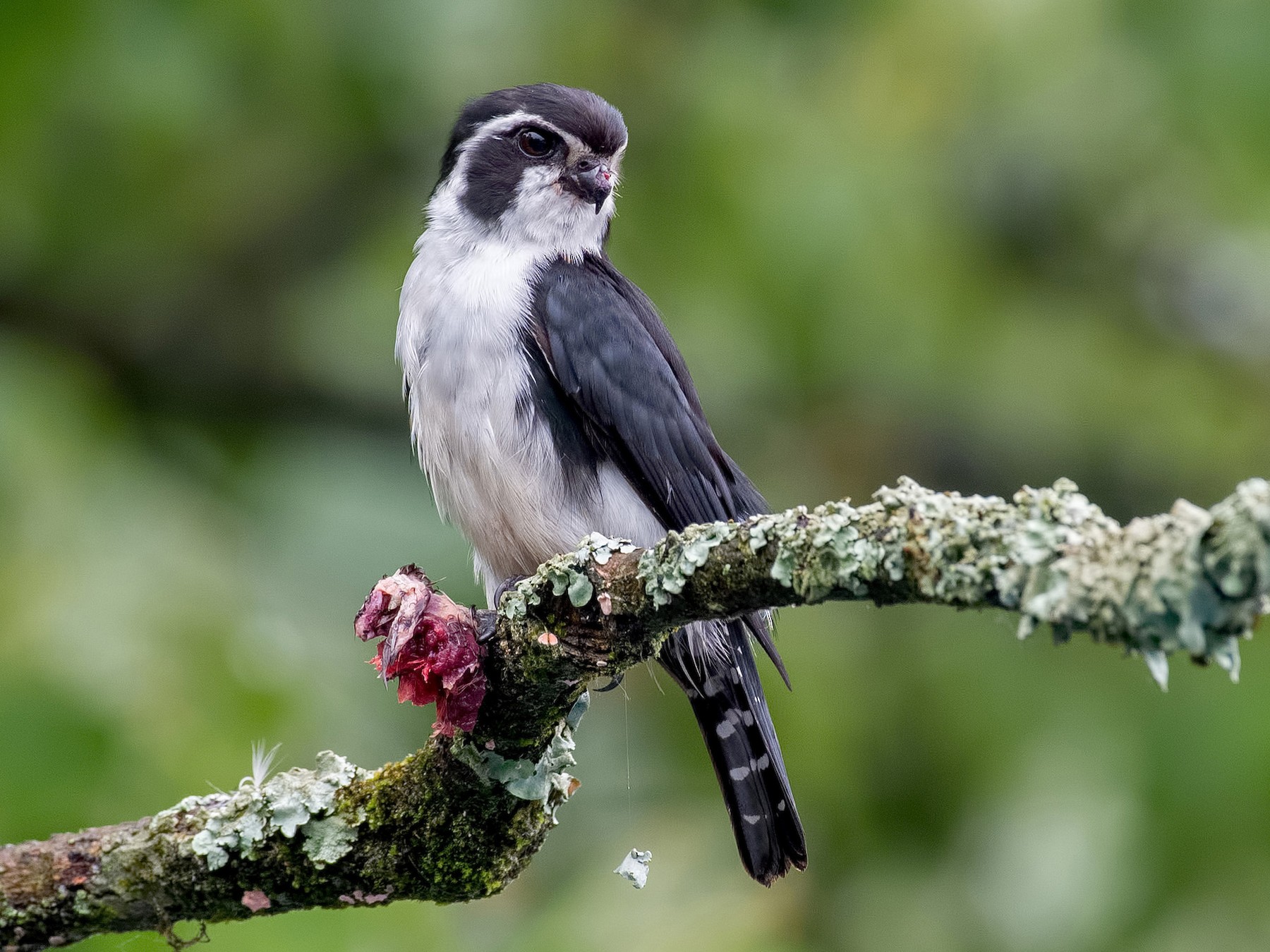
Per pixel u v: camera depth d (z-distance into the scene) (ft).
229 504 36.11
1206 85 37.11
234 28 35.55
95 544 31.40
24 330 38.09
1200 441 43.04
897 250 36.68
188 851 20.29
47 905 20.34
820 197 36.01
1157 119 38.91
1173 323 43.47
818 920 33.94
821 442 40.14
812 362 37.17
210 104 36.17
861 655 36.45
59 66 34.55
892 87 36.91
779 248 36.01
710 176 36.19
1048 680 35.53
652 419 27.14
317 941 27.07
